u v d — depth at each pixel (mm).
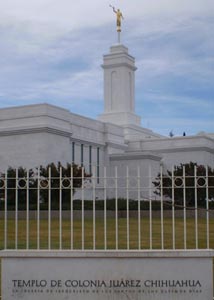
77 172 31484
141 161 53406
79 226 23828
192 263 10117
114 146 56125
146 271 10172
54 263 10250
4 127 46281
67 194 31141
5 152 46156
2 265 10266
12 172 30125
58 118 46594
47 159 44469
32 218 27812
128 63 66625
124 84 66188
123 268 10203
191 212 29062
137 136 64625
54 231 22094
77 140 49938
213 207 29719
